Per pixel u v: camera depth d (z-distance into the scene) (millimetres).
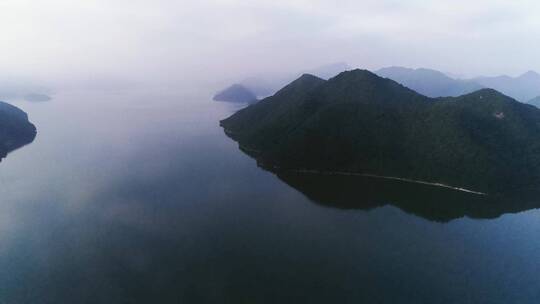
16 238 91438
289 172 144375
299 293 71500
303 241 92125
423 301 69875
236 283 74125
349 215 108438
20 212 106188
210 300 68938
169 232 94938
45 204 111500
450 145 137625
